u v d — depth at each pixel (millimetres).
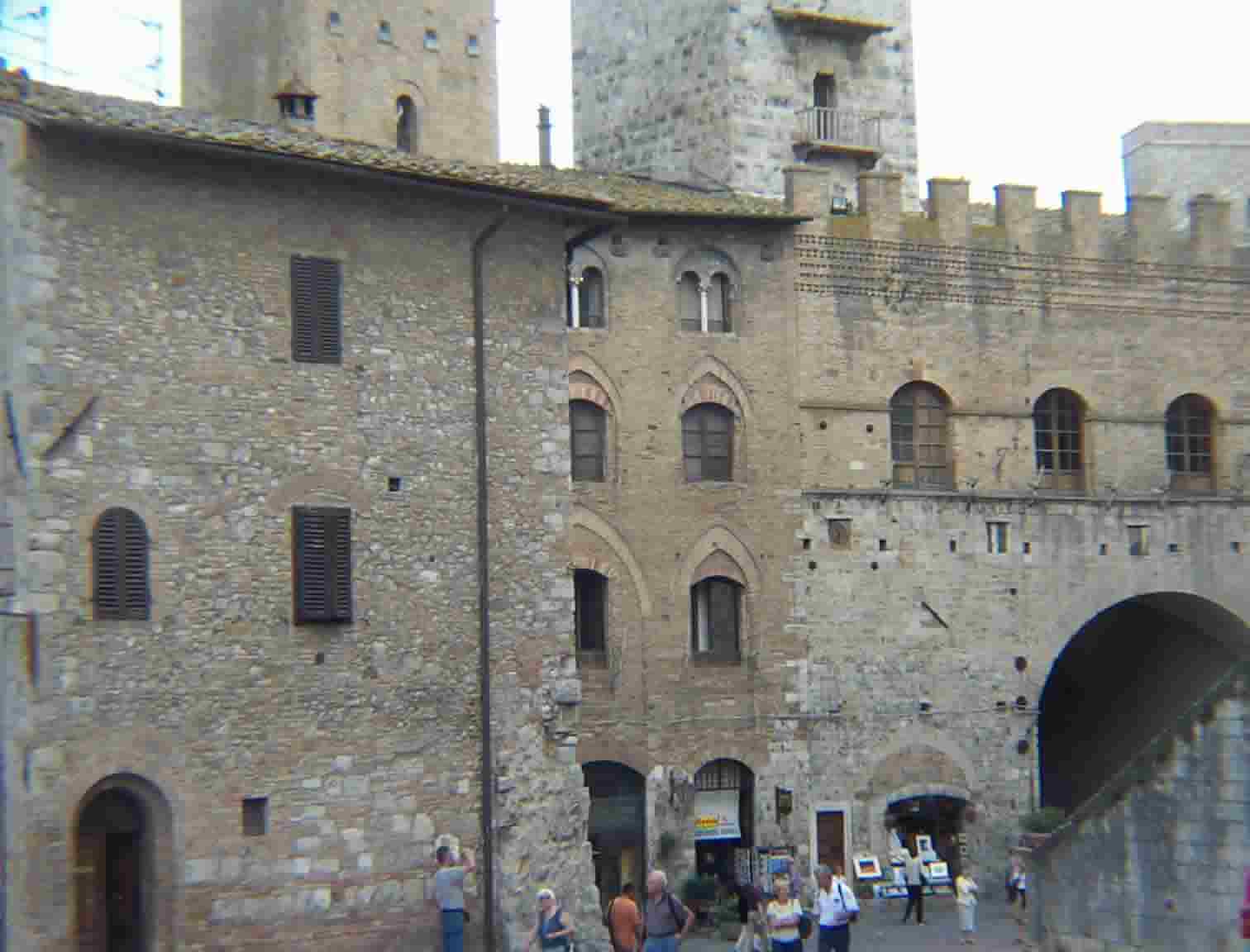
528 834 39750
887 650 55656
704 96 63156
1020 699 57125
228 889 35625
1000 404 57844
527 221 41031
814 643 54844
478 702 39250
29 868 33219
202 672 35625
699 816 53469
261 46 51938
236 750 35906
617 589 52719
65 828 33656
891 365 56469
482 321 39969
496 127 54656
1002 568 57344
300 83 48312
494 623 39625
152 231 35750
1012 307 58250
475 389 39781
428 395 39125
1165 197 60531
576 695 40781
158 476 35406
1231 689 32312
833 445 55531
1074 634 58250
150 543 35188
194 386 36031
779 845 53750
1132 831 34031
